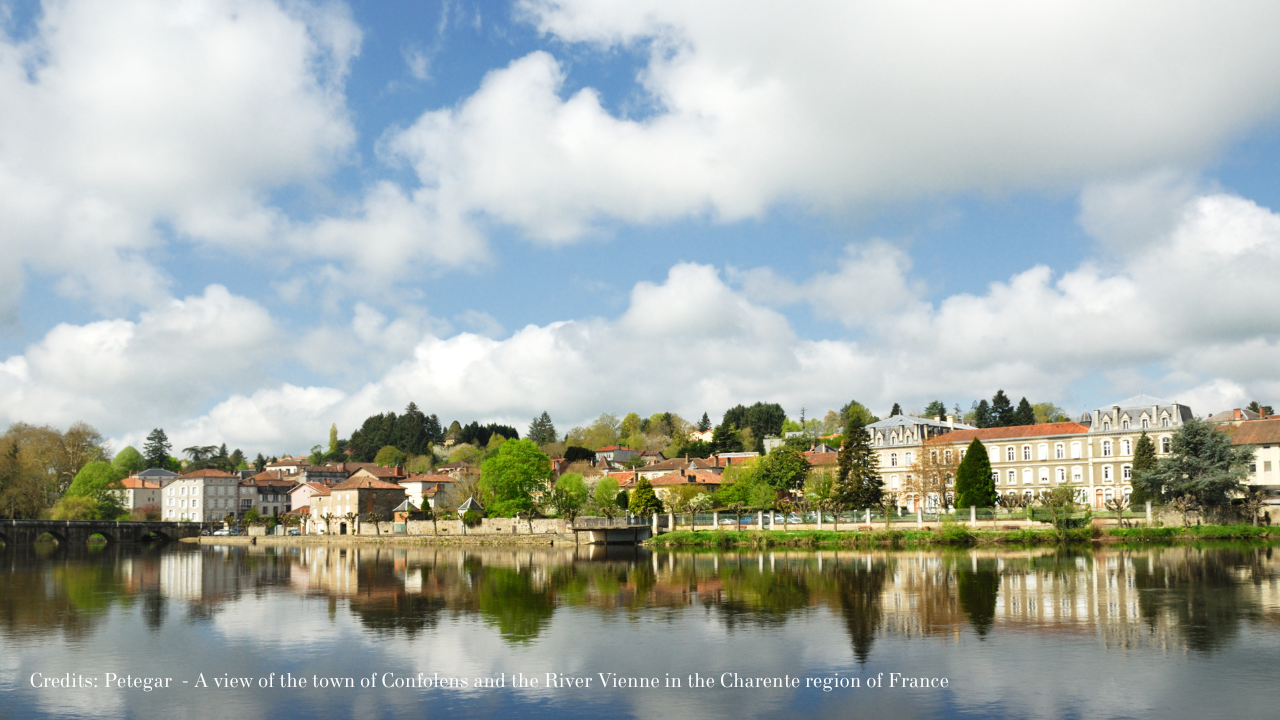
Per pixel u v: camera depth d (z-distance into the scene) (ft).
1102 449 434.30
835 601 163.84
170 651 123.85
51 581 232.94
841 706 92.32
